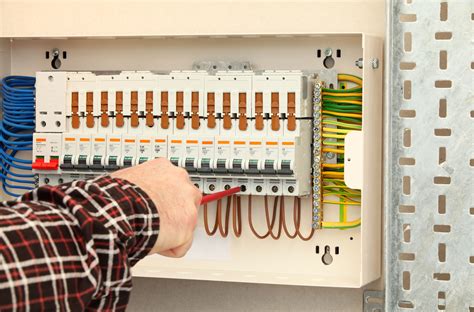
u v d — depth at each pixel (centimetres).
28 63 221
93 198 60
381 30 198
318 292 206
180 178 72
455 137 177
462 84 177
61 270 54
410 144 180
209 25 209
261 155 191
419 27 178
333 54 201
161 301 216
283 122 191
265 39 205
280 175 190
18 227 52
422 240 178
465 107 177
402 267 179
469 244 176
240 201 205
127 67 215
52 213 56
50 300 53
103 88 203
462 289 177
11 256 51
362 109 181
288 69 204
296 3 203
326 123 199
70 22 218
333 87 200
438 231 184
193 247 209
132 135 200
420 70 178
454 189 177
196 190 72
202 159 195
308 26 202
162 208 66
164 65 213
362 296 203
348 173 184
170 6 212
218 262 208
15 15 221
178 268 208
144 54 214
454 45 177
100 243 58
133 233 61
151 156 199
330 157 200
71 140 204
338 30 201
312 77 198
